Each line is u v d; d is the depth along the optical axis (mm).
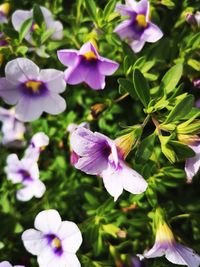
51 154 193
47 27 179
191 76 176
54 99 165
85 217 187
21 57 169
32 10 174
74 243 151
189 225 188
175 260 143
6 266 159
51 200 186
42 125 191
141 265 168
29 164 173
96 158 137
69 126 177
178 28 185
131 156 176
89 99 192
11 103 166
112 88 192
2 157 203
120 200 175
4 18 189
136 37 171
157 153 172
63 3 203
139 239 174
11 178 183
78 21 182
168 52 180
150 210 177
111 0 164
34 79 160
